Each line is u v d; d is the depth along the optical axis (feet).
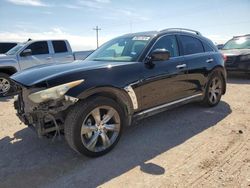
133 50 14.90
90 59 15.84
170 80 15.39
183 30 18.01
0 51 41.11
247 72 33.12
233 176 10.28
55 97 10.78
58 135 12.28
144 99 13.96
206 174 10.47
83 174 10.78
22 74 12.87
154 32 16.14
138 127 15.93
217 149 12.68
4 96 28.78
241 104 20.83
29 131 15.72
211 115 17.97
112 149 12.79
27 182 10.33
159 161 11.68
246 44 36.47
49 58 33.30
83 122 11.39
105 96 12.42
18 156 12.51
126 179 10.32
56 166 11.50
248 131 14.97
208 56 18.70
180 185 9.78
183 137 14.33
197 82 17.78
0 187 10.03
